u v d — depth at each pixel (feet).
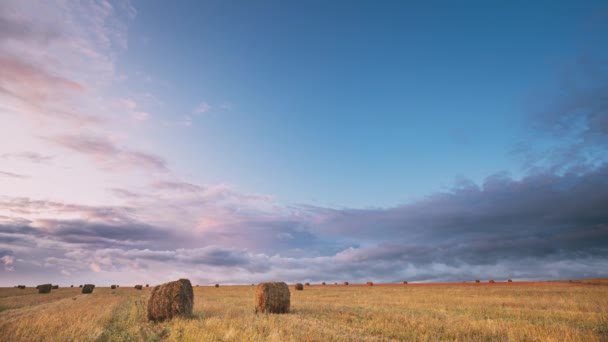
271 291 63.31
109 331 42.14
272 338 33.45
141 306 75.25
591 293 105.29
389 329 42.42
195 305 75.20
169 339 37.09
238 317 52.34
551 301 78.13
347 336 37.11
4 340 35.12
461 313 58.49
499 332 39.73
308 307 71.26
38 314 57.31
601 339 35.88
